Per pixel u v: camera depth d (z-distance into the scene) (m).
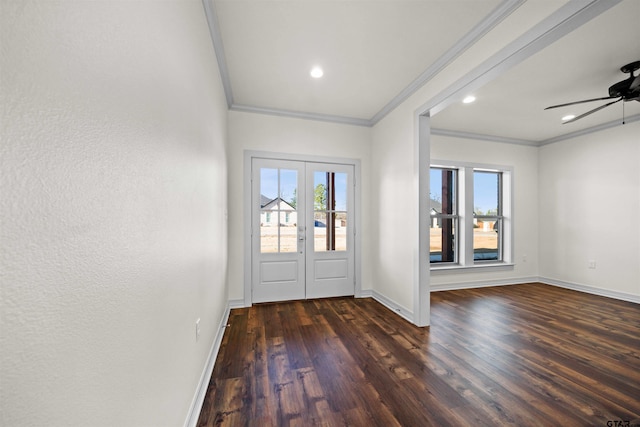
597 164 3.93
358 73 2.54
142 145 0.77
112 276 0.61
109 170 0.59
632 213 3.59
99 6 0.55
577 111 3.37
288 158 3.46
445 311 3.13
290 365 1.93
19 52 0.37
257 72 2.52
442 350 2.16
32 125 0.39
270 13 1.79
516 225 4.55
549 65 2.36
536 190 4.61
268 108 3.33
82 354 0.50
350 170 3.72
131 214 0.70
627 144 3.64
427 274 2.68
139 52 0.74
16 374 0.36
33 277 0.39
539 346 2.24
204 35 1.66
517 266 4.54
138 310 0.74
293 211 3.52
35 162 0.40
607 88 2.76
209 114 1.82
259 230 3.39
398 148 3.06
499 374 1.83
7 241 0.35
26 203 0.38
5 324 0.35
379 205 3.53
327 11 1.78
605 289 3.81
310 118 3.53
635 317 2.95
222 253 2.55
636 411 1.48
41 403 0.41
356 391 1.64
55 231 0.44
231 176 3.26
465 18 1.84
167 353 0.98
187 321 1.26
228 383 1.72
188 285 1.27
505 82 2.65
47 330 0.42
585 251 4.04
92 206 0.53
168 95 0.99
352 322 2.77
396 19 1.85
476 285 4.30
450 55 2.20
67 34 0.46
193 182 1.37
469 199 4.32
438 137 4.14
